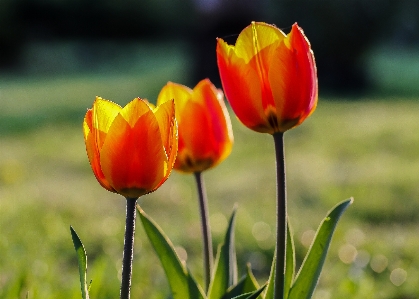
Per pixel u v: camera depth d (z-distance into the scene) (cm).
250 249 170
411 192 233
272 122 82
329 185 250
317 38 646
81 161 326
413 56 1137
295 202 228
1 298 110
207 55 653
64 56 1134
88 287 84
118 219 205
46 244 169
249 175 282
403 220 202
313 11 629
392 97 612
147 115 77
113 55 1200
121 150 77
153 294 123
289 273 88
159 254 90
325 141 367
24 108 550
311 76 82
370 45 652
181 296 89
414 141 352
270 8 635
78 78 848
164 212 220
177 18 1430
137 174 78
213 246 174
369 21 631
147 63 1075
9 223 191
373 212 207
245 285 92
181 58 1141
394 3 620
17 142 387
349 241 174
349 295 121
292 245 89
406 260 159
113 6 1362
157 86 695
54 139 395
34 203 221
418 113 478
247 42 82
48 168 310
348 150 337
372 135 378
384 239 178
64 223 195
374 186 243
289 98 81
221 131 92
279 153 82
